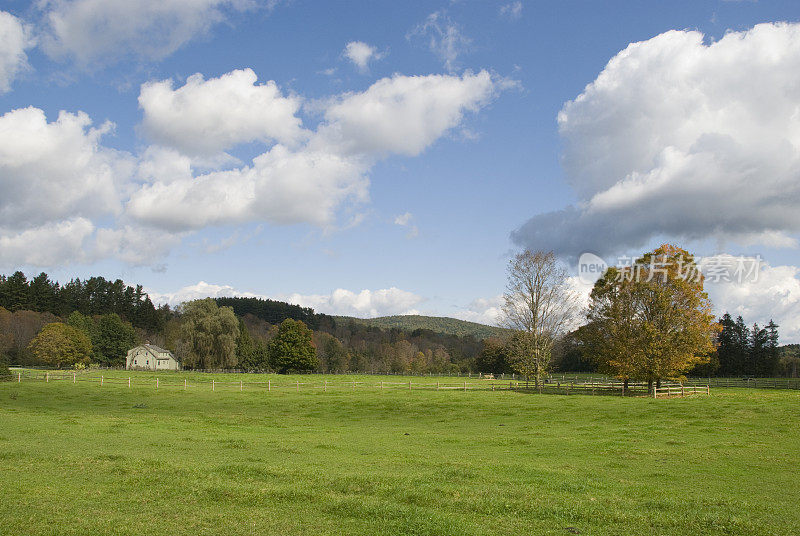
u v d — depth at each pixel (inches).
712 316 2082.9
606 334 2338.8
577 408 1694.1
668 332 2105.1
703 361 2144.4
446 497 567.2
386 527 465.1
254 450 903.7
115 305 7642.7
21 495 541.0
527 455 896.3
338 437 1115.3
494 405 1812.3
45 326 5118.1
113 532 442.9
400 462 799.7
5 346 4995.1
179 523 469.7
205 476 638.5
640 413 1549.0
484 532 456.8
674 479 697.6
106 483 598.5
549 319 2513.5
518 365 2588.6
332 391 2420.0
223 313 4805.6
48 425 1192.8
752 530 470.6
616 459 860.6
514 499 561.6
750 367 4719.5
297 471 682.2
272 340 4945.9
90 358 5541.3
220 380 3208.7
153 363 5639.8
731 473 741.9
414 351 7091.5
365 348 7426.2
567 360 4566.9
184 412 1665.8
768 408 1592.0
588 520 499.8
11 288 6402.6
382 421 1493.6
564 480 665.0
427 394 2249.0
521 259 2559.1
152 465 694.5
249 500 541.6
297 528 462.0
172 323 7416.3
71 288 7632.9
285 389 2518.5
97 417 1424.7
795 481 690.2
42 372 3622.0
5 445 869.8
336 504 528.1
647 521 495.5
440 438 1101.7
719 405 1684.3
